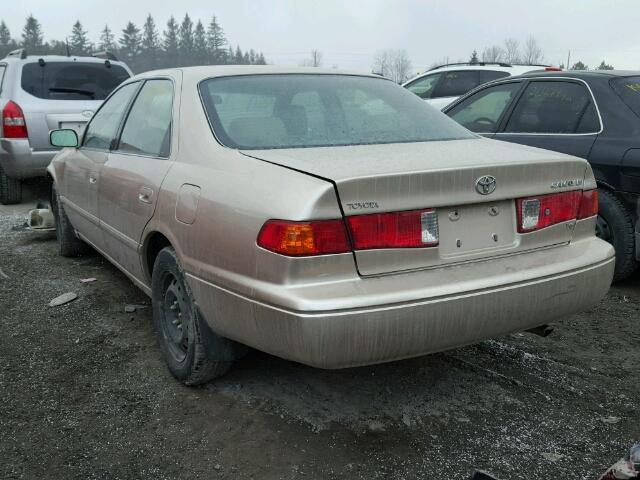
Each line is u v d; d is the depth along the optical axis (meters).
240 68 3.46
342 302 2.26
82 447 2.68
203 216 2.71
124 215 3.60
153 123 3.58
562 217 2.86
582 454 2.61
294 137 2.99
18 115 7.40
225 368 3.05
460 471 2.50
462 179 2.52
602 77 4.74
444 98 9.79
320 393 3.09
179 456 2.61
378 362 2.39
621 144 4.36
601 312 4.19
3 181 8.05
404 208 2.41
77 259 5.47
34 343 3.71
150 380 3.25
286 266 2.30
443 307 2.40
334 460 2.57
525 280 2.59
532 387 3.16
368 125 3.19
